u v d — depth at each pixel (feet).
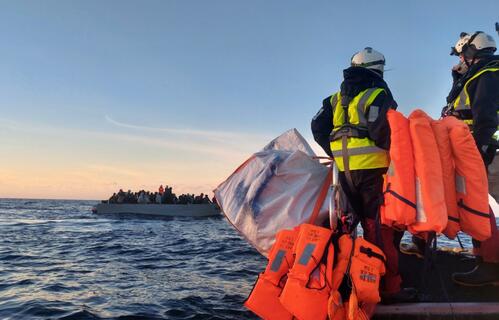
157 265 34.55
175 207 128.98
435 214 7.49
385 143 8.71
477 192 8.09
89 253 43.86
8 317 18.95
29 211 193.57
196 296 22.21
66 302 21.57
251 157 11.18
